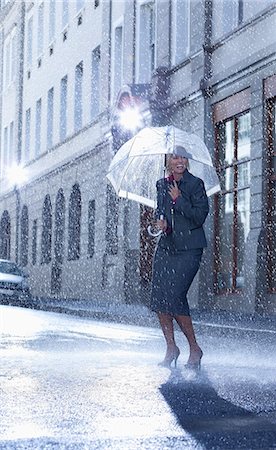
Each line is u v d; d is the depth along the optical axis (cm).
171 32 2428
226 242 2069
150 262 2559
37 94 4156
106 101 3020
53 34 3925
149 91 2477
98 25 3198
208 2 2180
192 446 398
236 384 634
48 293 3653
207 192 837
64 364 775
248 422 468
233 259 2016
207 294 2109
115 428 443
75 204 3447
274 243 1847
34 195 4056
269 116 1897
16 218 4397
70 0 3600
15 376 675
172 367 746
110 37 3033
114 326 1502
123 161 797
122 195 833
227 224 2067
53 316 1911
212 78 2120
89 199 3181
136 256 2577
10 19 4809
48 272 3669
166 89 2411
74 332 1283
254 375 694
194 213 726
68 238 3438
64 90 3722
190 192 732
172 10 2427
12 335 1188
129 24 2769
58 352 916
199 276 2114
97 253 2994
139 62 2684
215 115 2139
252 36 1945
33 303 2520
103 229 2959
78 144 3366
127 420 469
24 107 4434
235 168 2036
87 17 3347
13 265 2788
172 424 459
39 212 3947
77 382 637
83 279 3167
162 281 734
